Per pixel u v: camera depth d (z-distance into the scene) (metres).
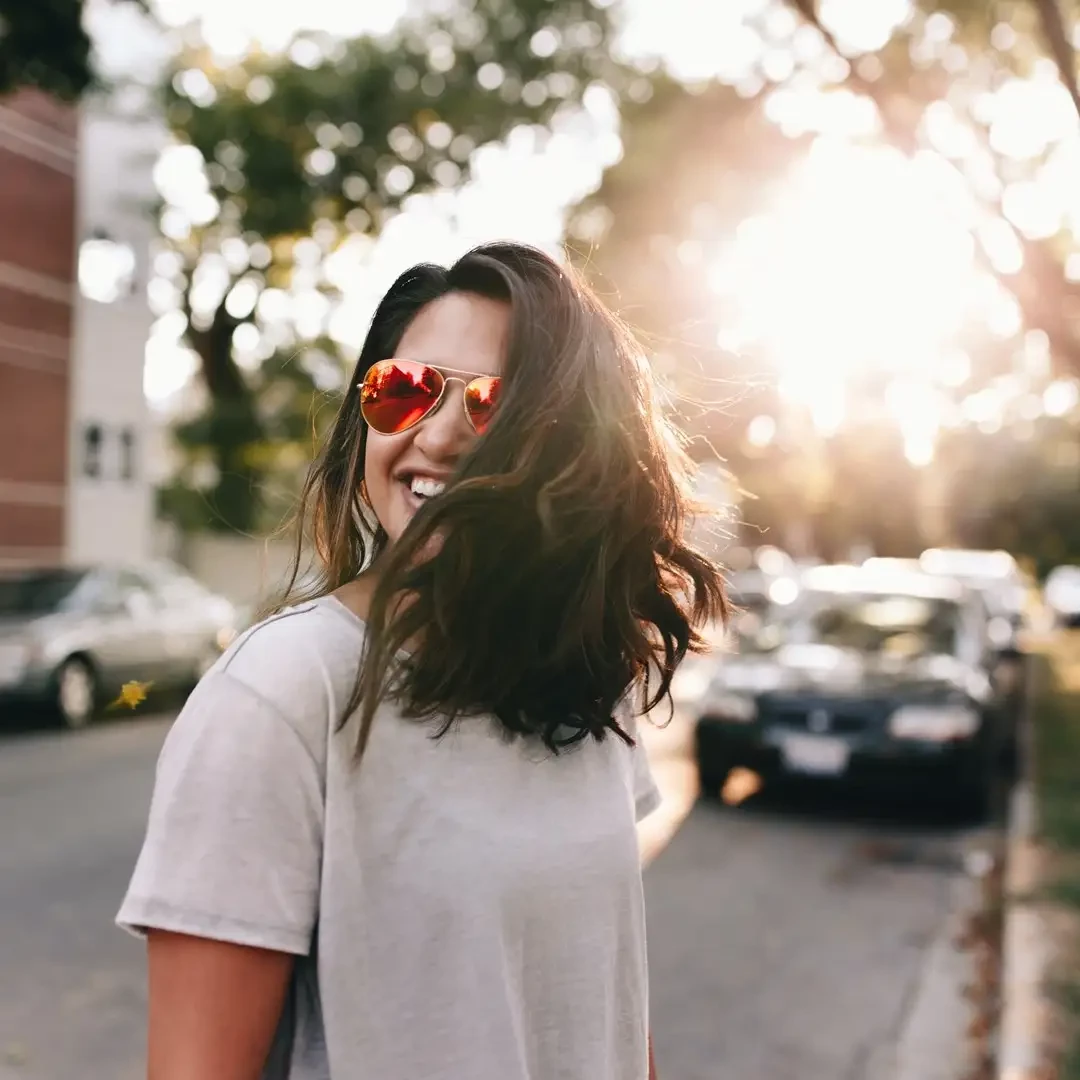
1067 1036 4.11
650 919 5.82
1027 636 27.12
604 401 1.30
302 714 1.09
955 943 5.46
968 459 21.31
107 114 19.67
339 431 1.53
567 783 1.28
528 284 1.34
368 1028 1.10
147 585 13.57
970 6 7.63
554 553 1.25
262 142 20.08
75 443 19.81
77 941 5.24
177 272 23.25
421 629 1.21
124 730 11.99
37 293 18.95
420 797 1.16
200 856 1.04
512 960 1.17
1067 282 6.60
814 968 5.11
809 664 8.58
